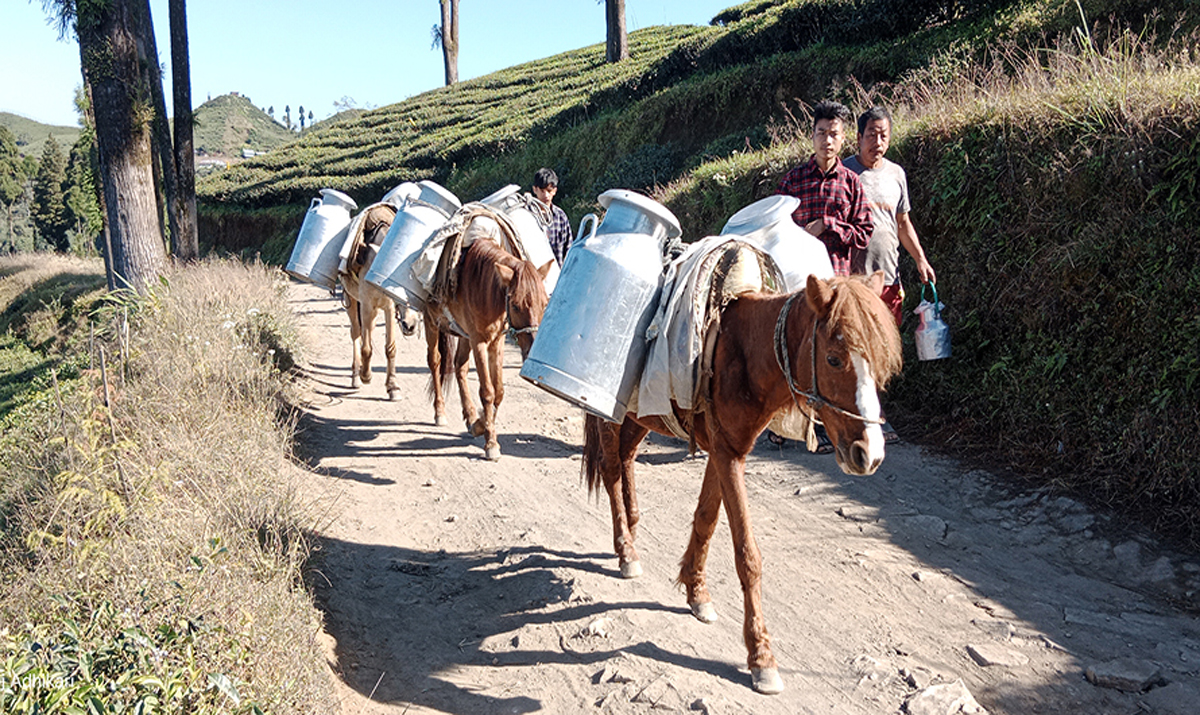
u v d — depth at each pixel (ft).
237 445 18.01
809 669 11.96
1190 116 16.02
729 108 53.52
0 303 88.22
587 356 11.97
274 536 14.56
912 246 19.19
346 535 17.46
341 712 11.21
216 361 22.85
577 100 82.17
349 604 14.61
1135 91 17.80
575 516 18.12
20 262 104.42
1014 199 19.76
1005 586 13.82
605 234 12.68
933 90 29.35
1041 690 11.00
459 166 90.43
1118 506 15.67
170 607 10.19
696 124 56.13
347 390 29.99
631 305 12.10
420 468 21.57
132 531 12.35
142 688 8.46
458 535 17.57
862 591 14.02
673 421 12.45
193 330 24.97
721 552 15.98
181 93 63.10
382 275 22.45
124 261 39.24
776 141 36.70
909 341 22.21
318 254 28.09
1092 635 12.15
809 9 49.19
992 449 18.92
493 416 21.98
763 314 11.41
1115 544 14.62
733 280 12.26
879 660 11.94
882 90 39.96
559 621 13.71
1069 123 18.48
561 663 12.54
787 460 20.44
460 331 22.45
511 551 16.49
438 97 141.59
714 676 11.86
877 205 18.72
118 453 14.70
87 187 69.15
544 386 12.23
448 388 25.17
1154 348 16.10
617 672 11.99
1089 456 16.78
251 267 49.78
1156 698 10.63
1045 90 20.18
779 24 51.88
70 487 12.65
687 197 34.22
